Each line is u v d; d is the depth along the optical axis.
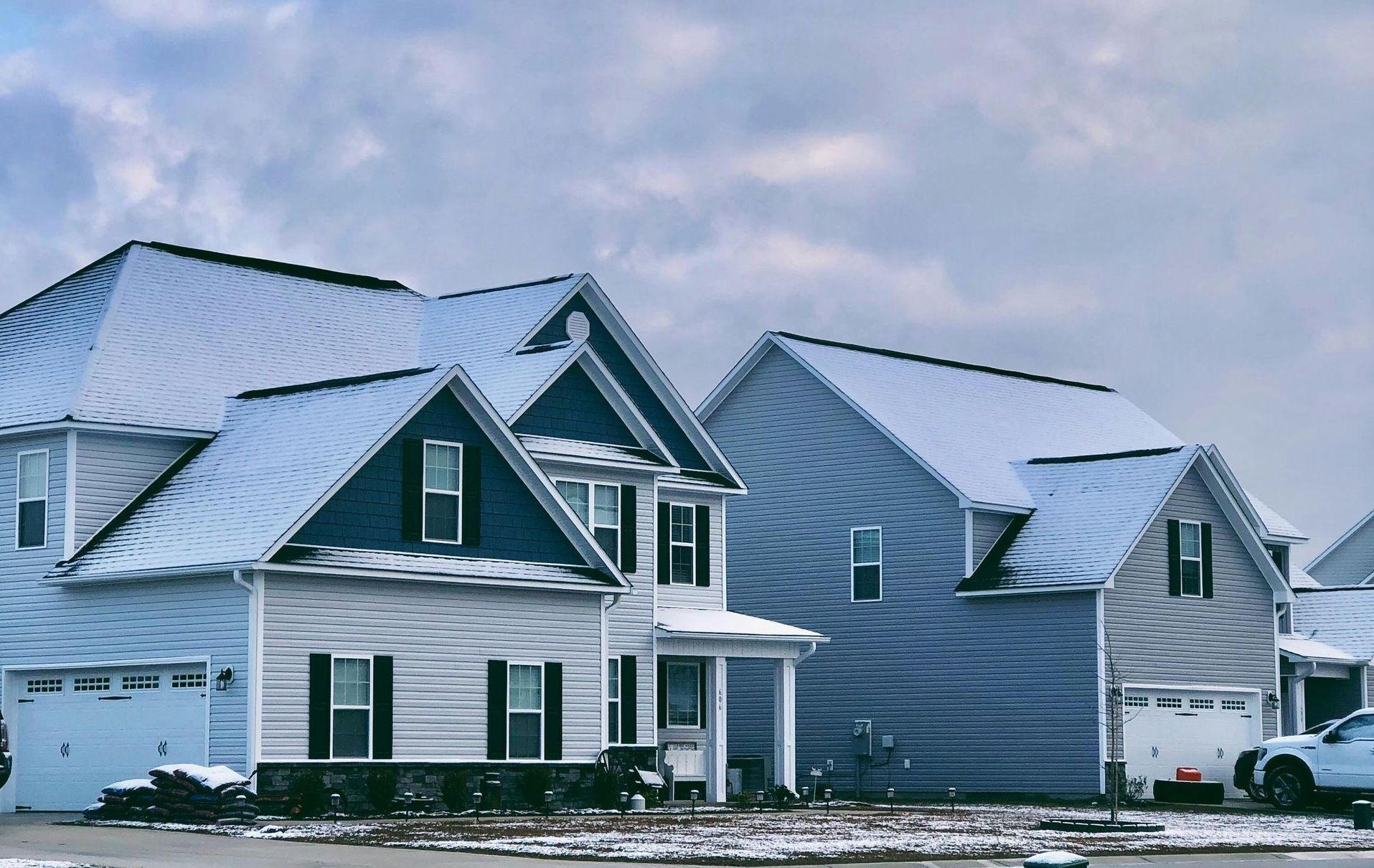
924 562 47.25
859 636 48.28
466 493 35.25
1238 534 48.47
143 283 39.66
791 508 50.12
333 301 42.84
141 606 33.53
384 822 30.70
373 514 33.62
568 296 41.59
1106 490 46.91
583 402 39.59
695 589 43.19
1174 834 31.91
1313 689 54.69
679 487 42.50
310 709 32.22
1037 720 44.81
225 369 38.75
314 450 34.16
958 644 46.44
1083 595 44.44
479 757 34.84
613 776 36.62
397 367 41.59
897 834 30.27
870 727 47.62
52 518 35.34
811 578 49.44
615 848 26.27
